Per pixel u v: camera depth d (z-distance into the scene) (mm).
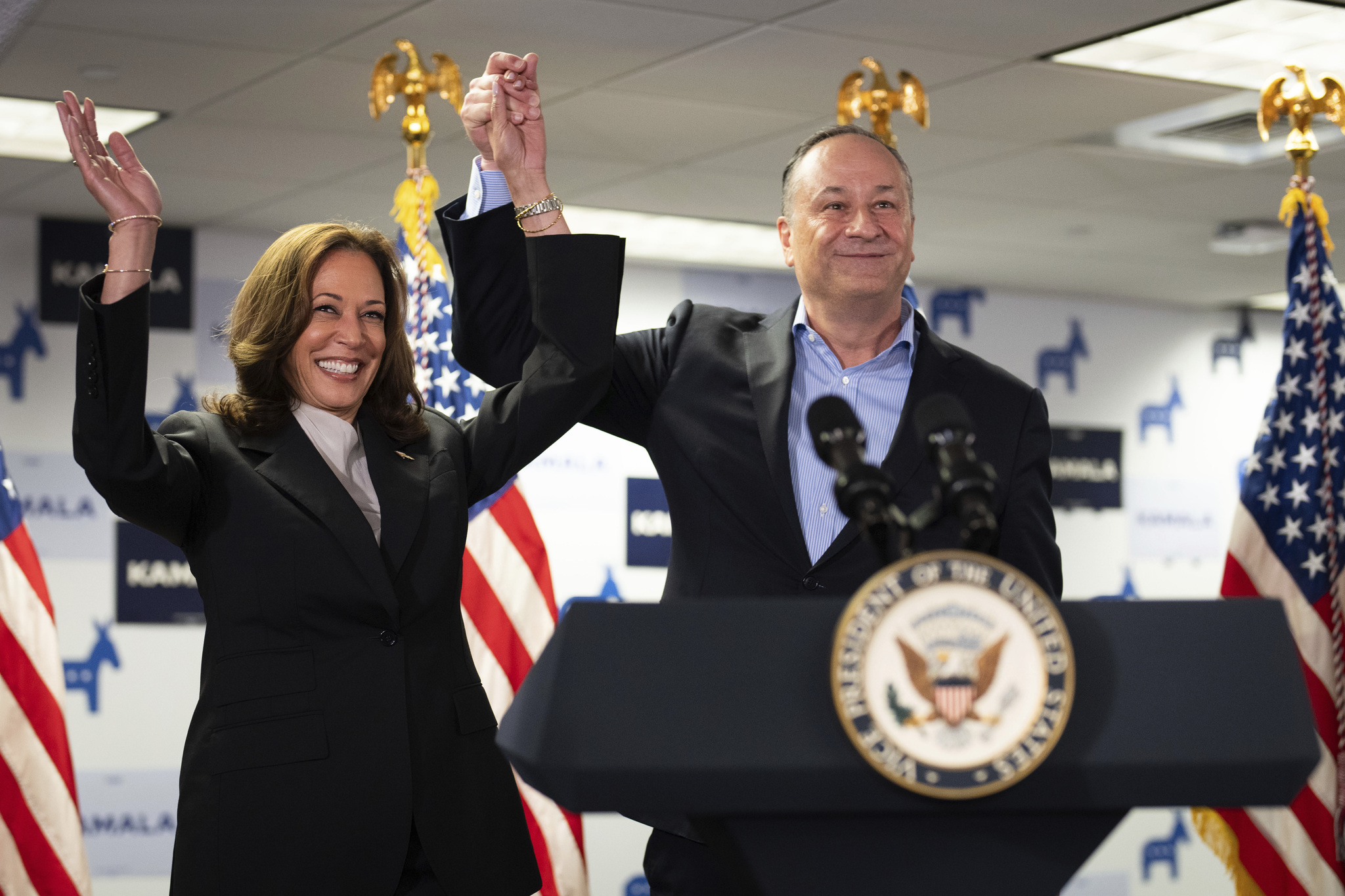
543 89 5539
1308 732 1186
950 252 8883
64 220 7641
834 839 1195
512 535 4371
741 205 7594
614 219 7969
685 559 2410
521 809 2369
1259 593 4098
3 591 4188
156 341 7879
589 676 1160
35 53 5004
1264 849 3959
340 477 2350
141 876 7699
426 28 4797
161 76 5293
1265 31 5016
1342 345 4121
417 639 2297
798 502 2395
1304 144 4156
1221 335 10906
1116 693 1187
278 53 5031
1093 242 8547
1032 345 10273
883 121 4137
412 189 4109
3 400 7535
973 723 1130
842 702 1122
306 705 2180
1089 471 10328
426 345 4090
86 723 7652
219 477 2279
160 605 7816
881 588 1135
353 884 2131
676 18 4738
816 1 4590
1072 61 5262
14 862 4070
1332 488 4070
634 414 2590
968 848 1199
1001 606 1142
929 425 1365
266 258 2408
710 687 1161
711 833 1225
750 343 2562
